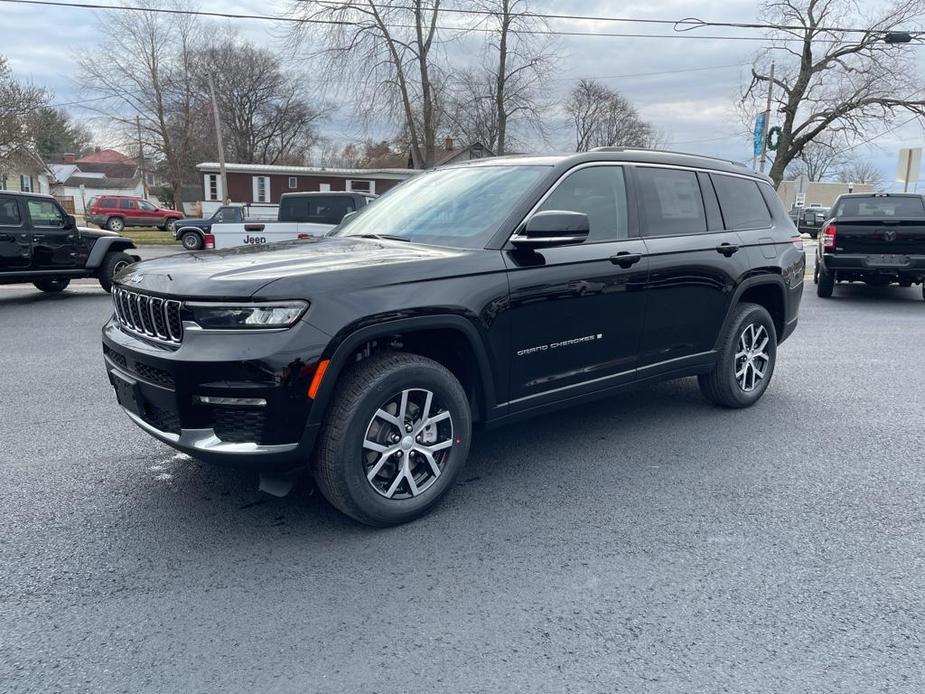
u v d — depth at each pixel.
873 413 5.47
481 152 38.38
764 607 2.81
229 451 3.04
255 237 14.14
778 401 5.80
